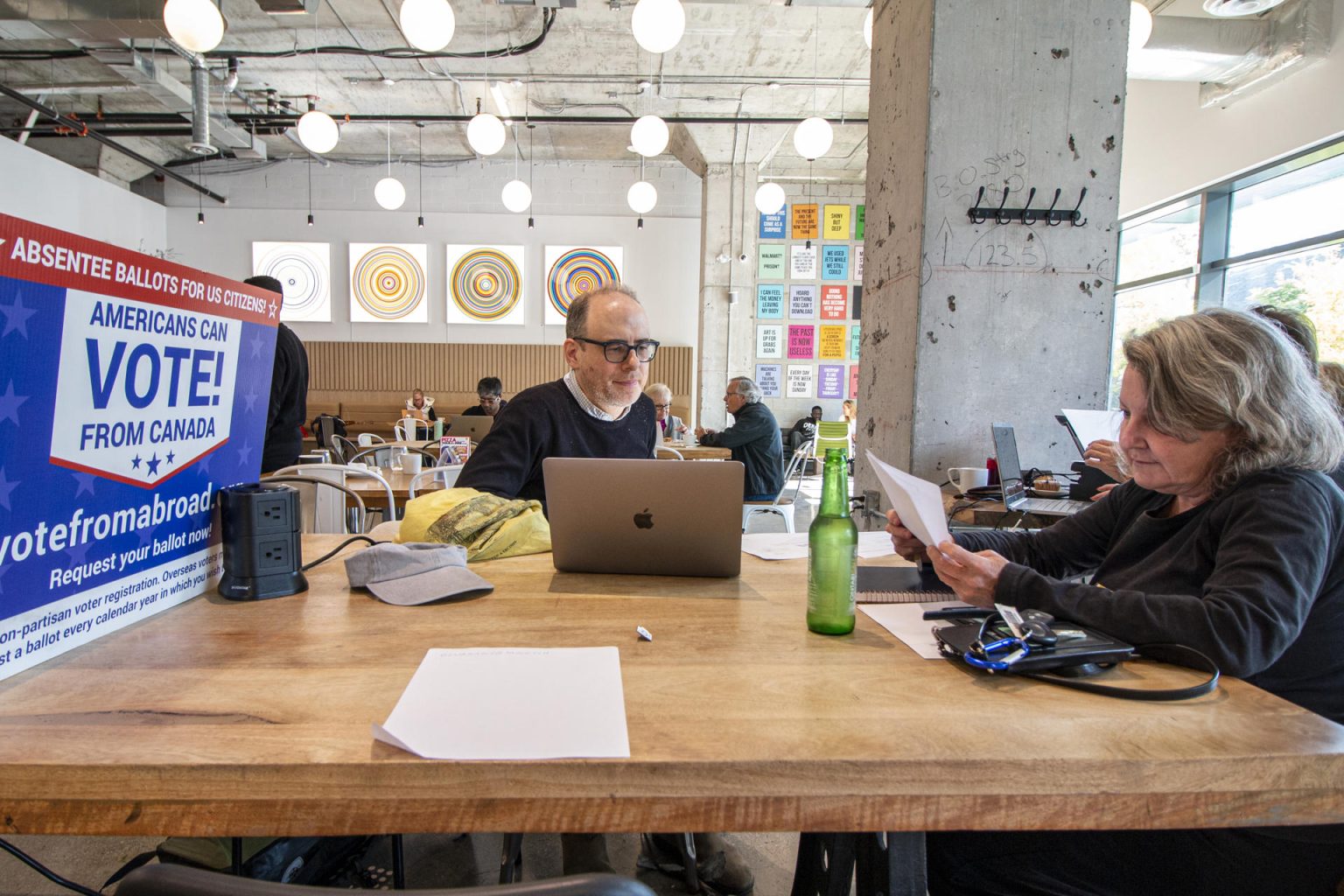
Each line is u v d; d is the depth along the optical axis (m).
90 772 0.56
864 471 3.44
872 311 3.39
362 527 2.83
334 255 9.99
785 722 0.65
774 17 6.16
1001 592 0.90
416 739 0.59
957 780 0.58
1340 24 4.30
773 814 0.58
